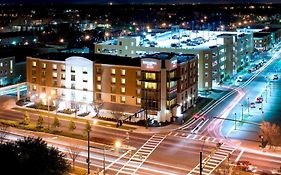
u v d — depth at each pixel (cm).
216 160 9869
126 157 10106
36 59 14475
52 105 14300
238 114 13450
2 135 11300
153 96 12588
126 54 18138
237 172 9156
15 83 17225
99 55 14762
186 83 13762
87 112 13575
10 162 6762
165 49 17100
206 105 14525
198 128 12088
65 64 13900
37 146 7344
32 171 6862
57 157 7512
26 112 12512
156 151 10450
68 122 12700
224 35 19188
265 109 14112
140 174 9188
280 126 12150
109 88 13412
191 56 14425
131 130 11919
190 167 9500
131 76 13025
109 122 12650
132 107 13062
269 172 9150
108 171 9338
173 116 12925
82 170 9350
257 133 11650
